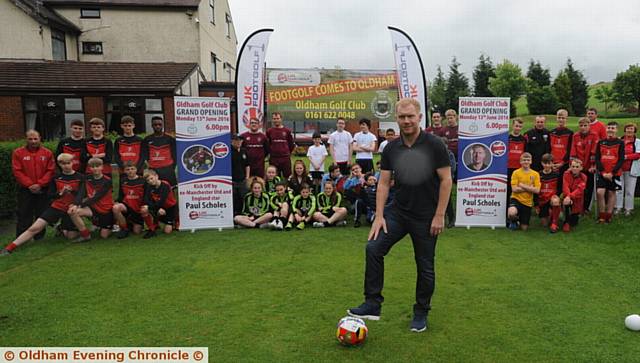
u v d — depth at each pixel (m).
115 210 6.83
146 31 22.62
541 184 7.36
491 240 6.63
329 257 5.73
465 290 4.52
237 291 4.51
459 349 3.28
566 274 5.04
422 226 3.44
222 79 28.62
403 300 4.24
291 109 18.08
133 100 18.27
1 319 3.87
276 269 5.23
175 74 19.23
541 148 7.73
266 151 8.52
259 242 6.54
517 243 6.45
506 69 44.47
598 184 7.25
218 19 27.42
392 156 3.47
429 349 3.28
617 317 3.87
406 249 6.02
